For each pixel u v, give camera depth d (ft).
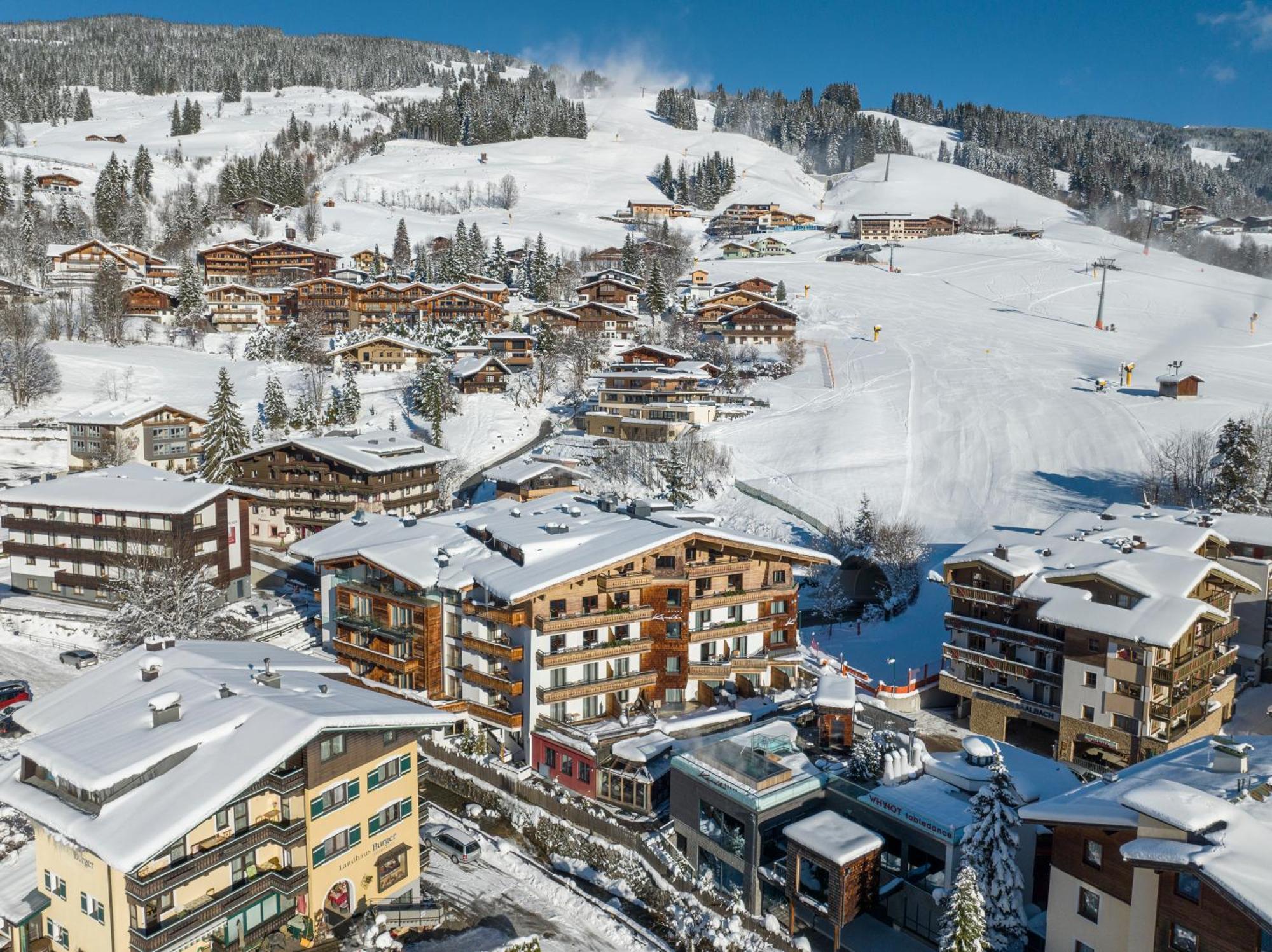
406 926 120.37
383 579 184.85
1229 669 197.77
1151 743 150.71
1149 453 327.88
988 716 175.11
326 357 464.65
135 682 124.47
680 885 131.34
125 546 223.92
